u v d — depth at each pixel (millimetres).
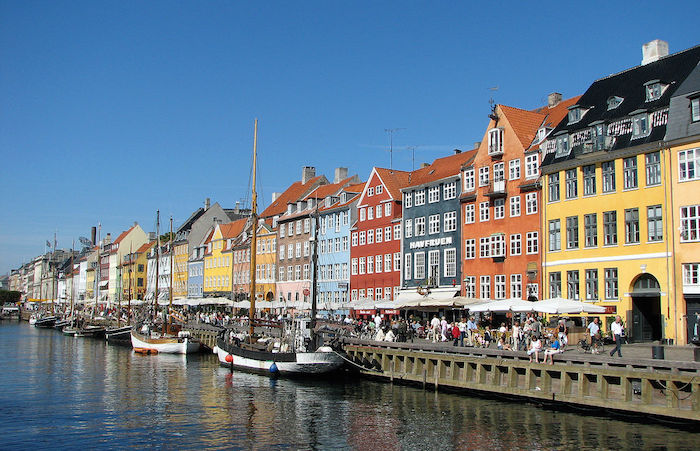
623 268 40344
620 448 21938
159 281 128250
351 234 69562
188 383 39031
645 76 43312
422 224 58812
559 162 45281
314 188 85062
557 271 45062
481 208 52344
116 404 32281
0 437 25453
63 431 26469
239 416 28969
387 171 66750
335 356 38938
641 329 40000
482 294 51469
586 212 43250
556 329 35531
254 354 42344
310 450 23266
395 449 23125
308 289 75125
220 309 94938
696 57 40406
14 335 91125
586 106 45812
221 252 102000
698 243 36438
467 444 23344
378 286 64500
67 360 54156
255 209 49438
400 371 37250
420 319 51625
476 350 32219
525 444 22938
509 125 50500
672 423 24266
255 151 50562
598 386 26438
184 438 25156
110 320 93188
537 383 29250
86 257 179500
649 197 39188
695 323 36344
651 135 39469
